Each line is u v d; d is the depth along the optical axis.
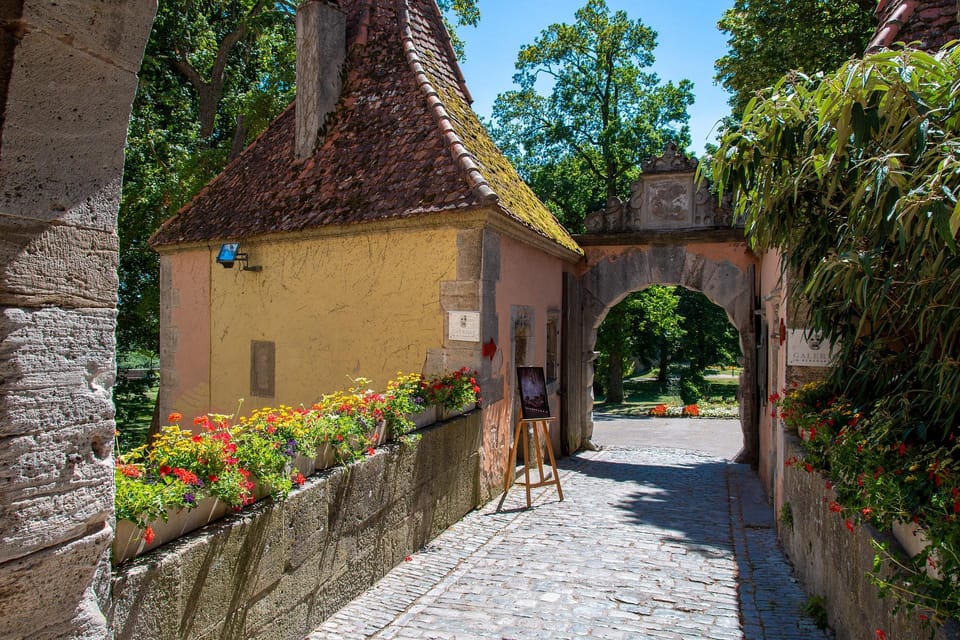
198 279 9.30
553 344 10.69
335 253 7.98
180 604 3.06
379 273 7.68
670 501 8.25
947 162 3.04
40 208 2.16
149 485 3.04
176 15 15.67
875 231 3.94
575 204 23.38
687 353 30.66
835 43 11.54
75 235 2.28
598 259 11.71
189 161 14.10
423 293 7.41
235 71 17.98
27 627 2.18
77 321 2.30
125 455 3.35
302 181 8.73
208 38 16.38
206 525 3.43
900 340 4.66
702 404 25.59
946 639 2.18
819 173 4.16
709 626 4.34
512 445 8.20
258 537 3.65
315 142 8.94
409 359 7.48
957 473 2.94
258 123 14.41
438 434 6.21
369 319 7.73
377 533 5.09
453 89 9.70
